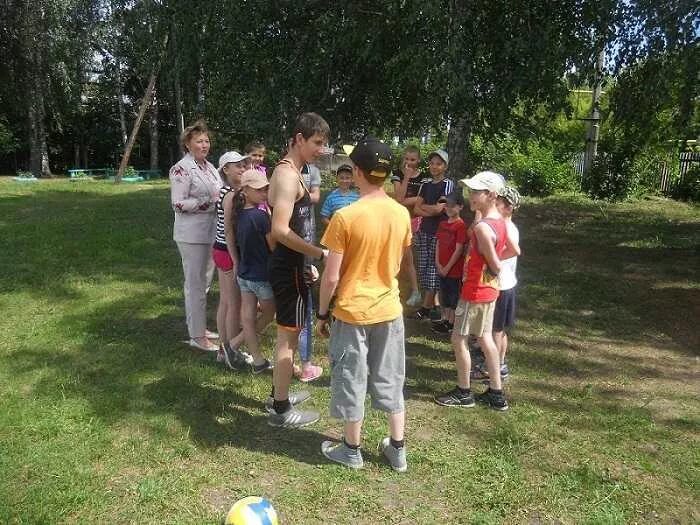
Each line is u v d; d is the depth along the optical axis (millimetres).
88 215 11695
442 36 7840
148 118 30656
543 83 8062
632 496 3012
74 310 5812
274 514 2676
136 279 7004
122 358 4617
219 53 9062
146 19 9930
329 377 4406
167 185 19766
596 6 8211
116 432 3531
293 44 9234
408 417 3811
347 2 8570
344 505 2904
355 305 2979
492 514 2854
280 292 3410
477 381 4418
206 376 4309
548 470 3227
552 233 10930
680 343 5336
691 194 15812
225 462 3248
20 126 28156
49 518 2725
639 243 9938
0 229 9930
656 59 8164
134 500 2896
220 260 4336
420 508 2889
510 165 17641
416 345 5102
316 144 3365
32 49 22672
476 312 3766
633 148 12328
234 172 4121
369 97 9711
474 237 3689
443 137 10680
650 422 3777
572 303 6477
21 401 3840
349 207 2926
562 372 4637
